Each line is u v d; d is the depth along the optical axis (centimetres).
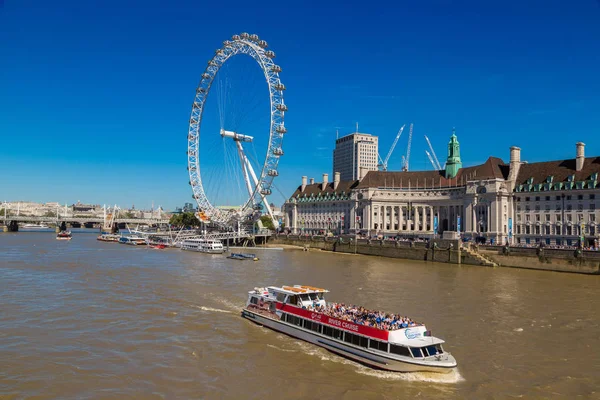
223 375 4228
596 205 14238
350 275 10394
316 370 4384
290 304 5522
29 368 4316
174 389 3919
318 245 19038
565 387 4022
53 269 10881
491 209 16500
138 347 4944
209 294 7769
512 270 11950
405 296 7712
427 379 4172
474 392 3912
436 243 14138
